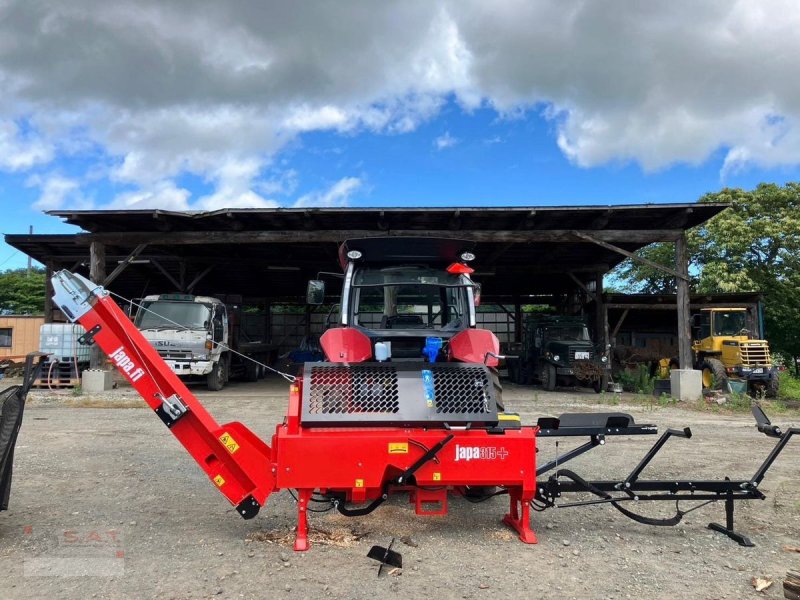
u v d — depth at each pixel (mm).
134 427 9461
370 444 4098
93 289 4254
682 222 14617
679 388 14445
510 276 22938
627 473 6637
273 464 4273
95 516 4875
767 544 4441
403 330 5410
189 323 15781
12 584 3549
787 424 11070
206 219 14539
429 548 4258
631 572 3861
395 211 13805
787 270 25500
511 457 4172
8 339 24688
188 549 4164
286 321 30047
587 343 17844
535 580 3711
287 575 3730
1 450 4117
